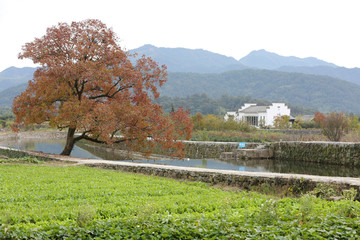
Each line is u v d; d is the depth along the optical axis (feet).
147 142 85.71
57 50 81.71
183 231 21.33
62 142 175.63
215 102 543.39
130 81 81.30
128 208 29.14
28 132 222.28
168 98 544.21
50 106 82.07
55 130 242.99
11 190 36.94
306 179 41.78
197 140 121.80
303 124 200.34
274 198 38.63
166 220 22.99
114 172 56.65
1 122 254.68
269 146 102.63
